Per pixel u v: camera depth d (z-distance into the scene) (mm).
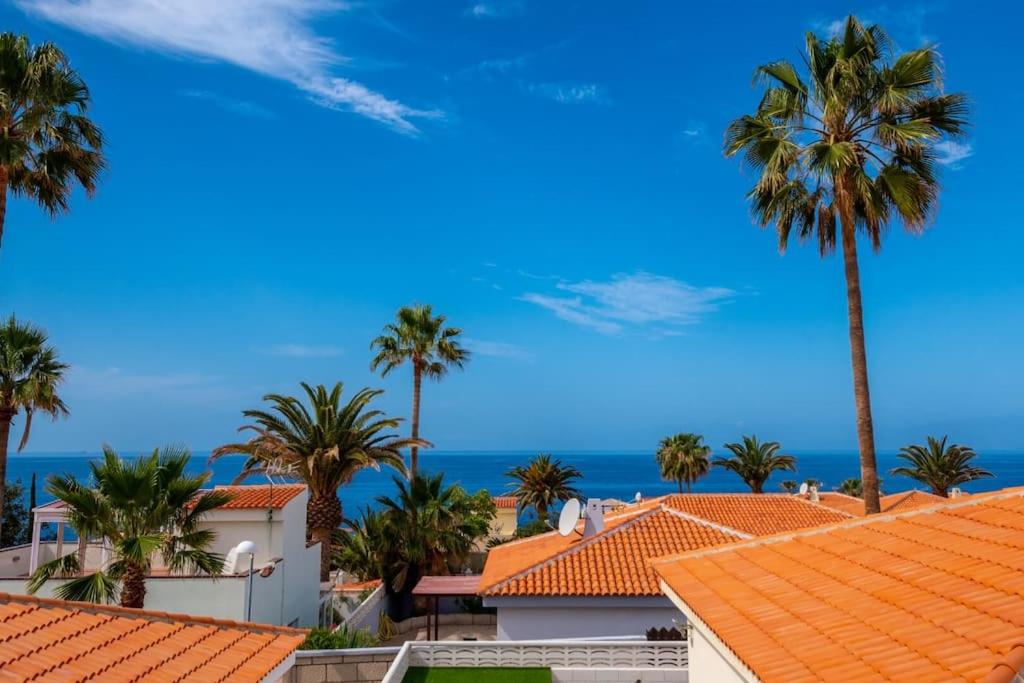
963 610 7074
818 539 11000
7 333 21703
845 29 19516
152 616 10539
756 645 7781
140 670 8711
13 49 20000
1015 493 10102
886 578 8602
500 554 24891
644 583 18328
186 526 18344
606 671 15531
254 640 10711
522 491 53312
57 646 8781
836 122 19641
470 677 15273
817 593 8867
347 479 31562
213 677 9070
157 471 17625
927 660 6289
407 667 15859
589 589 18203
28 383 21062
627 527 21656
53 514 23750
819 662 6914
